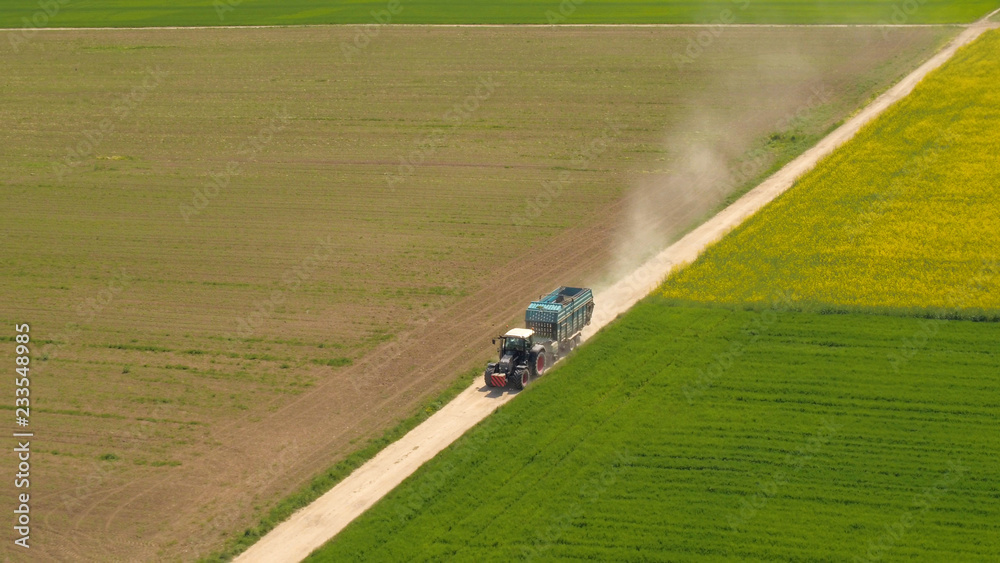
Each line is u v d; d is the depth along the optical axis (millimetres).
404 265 55344
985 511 30953
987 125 71188
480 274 53688
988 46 91188
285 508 32969
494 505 32125
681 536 30156
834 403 37812
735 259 52969
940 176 63000
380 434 37812
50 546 31484
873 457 34094
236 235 61125
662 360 41875
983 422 36062
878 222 56781
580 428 36688
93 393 41844
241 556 30688
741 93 88062
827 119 78938
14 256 58500
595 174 70250
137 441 37906
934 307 45969
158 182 72500
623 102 87500
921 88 80500
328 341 46281
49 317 49812
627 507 31734
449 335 46344
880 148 68750
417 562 29484
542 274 53188
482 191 67750
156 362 44688
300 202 66938
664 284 50219
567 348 43688
